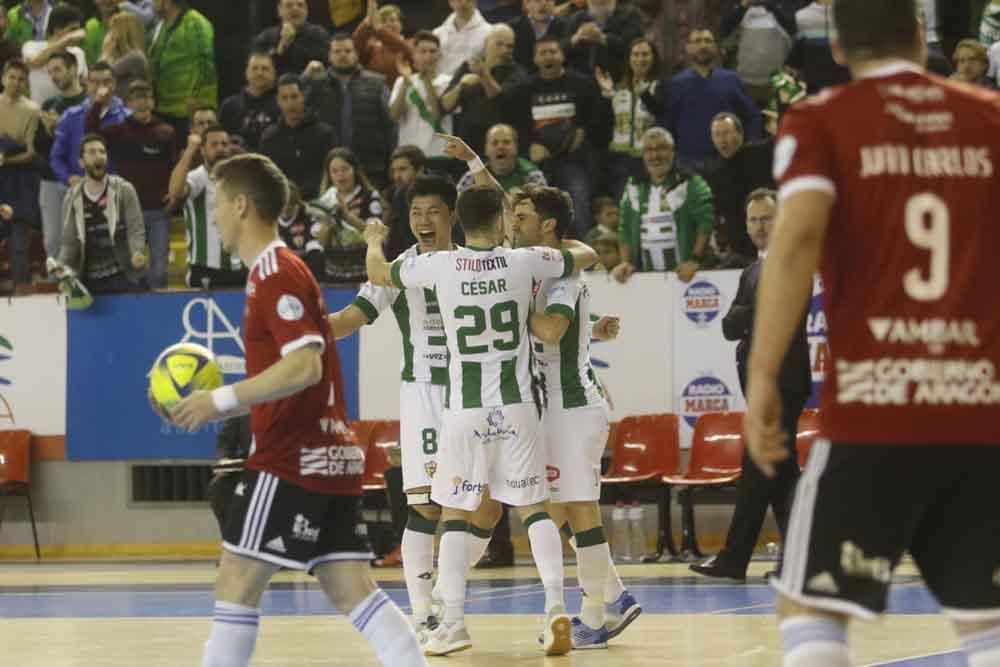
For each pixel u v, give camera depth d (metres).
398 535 39.81
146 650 23.91
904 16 11.20
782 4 49.25
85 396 45.88
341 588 15.45
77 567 42.50
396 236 42.56
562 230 24.09
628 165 45.66
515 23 49.34
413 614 24.88
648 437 41.62
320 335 14.76
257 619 15.20
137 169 47.34
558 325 22.48
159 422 45.50
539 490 22.64
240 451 42.38
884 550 10.59
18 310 46.19
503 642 24.22
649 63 45.75
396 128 47.28
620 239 42.91
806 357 32.62
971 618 10.72
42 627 27.48
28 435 45.97
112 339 45.59
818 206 10.48
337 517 15.34
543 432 23.11
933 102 10.84
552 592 22.44
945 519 10.86
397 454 39.50
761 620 26.64
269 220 15.43
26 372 46.19
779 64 48.66
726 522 42.41
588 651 22.83
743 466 33.47
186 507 46.00
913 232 10.59
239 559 15.05
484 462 22.56
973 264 10.61
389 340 43.84
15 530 46.62
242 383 14.53
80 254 45.25
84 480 46.31
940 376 10.52
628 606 23.75
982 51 41.44
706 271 41.66
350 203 43.47
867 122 10.73
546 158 44.81
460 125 46.38
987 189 10.69
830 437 10.73
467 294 22.38
